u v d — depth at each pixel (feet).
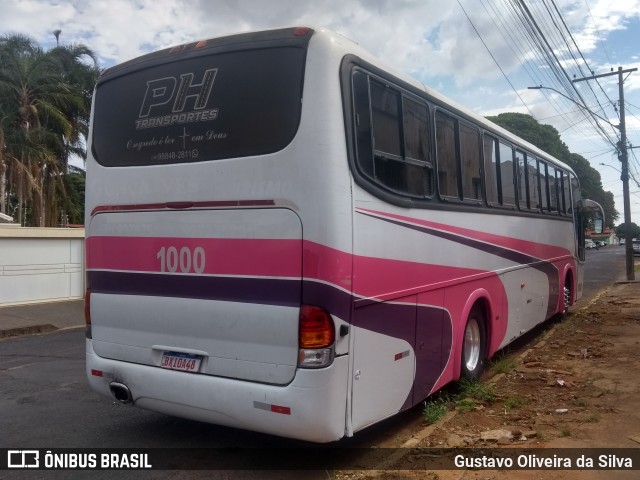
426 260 19.10
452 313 21.20
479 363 24.62
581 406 21.68
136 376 17.22
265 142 15.30
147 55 18.22
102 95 18.85
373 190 16.06
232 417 15.49
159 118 17.31
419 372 18.66
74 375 28.32
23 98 90.89
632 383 24.62
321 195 14.47
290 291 14.69
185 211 16.43
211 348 15.93
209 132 16.26
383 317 16.47
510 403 21.84
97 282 18.43
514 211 29.04
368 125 16.12
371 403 15.98
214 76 16.49
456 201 21.74
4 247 53.21
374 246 16.03
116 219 17.92
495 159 26.50
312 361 14.38
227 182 15.71
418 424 20.36
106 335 18.19
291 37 15.53
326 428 14.46
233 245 15.56
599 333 37.40
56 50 96.37
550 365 28.60
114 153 18.21
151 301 17.07
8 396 24.35
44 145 89.76
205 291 16.03
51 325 45.73
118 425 20.51
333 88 14.96
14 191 93.50
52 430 20.04
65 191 98.68
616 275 98.17
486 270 24.82
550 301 36.91
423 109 19.53
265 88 15.55
